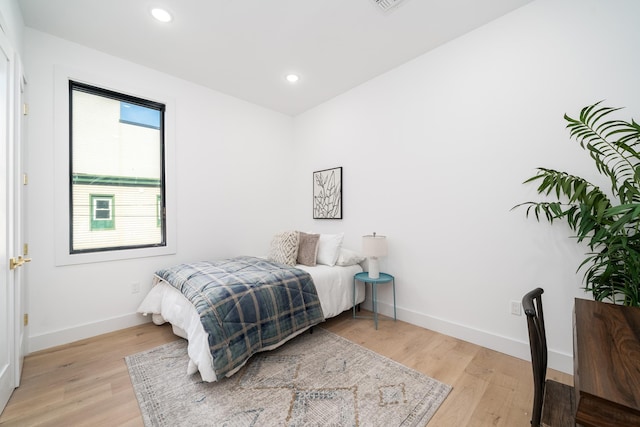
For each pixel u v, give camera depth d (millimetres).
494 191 2170
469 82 2301
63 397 1612
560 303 1872
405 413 1481
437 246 2514
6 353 1548
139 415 1479
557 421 907
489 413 1489
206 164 3189
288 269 2533
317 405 1543
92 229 2516
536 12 1961
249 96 3453
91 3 1917
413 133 2689
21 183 1801
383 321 2777
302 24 2178
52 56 2244
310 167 3850
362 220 3176
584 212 1564
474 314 2283
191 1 1925
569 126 1635
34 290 2146
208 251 3201
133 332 2486
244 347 1845
